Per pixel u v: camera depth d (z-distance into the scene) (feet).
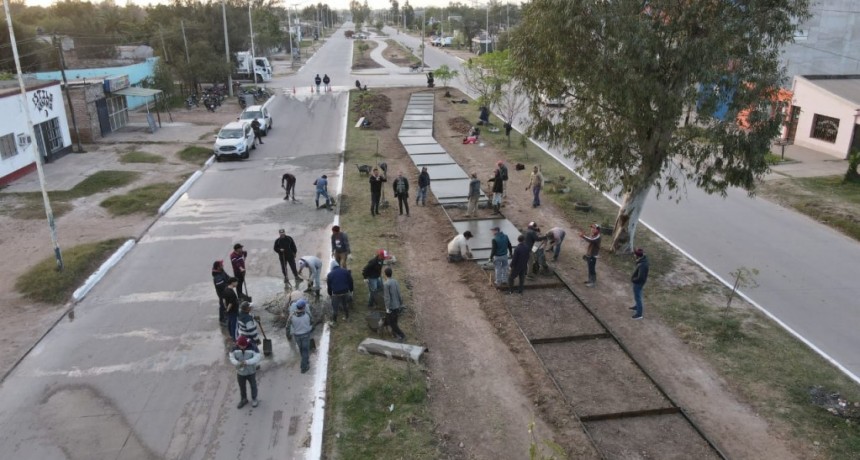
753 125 45.93
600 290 49.37
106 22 240.32
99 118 107.96
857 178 78.79
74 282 49.57
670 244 59.98
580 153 51.47
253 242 59.36
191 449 30.66
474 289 49.16
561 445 31.07
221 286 42.63
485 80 111.34
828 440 31.83
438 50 313.53
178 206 70.90
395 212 67.97
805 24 117.08
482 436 31.78
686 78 46.19
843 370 38.42
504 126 114.83
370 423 32.37
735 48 43.80
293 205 70.95
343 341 40.32
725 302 47.70
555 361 39.11
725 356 39.93
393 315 40.11
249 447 30.78
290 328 37.01
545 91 51.90
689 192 77.56
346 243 49.52
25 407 34.06
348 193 75.05
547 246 55.16
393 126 119.24
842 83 102.47
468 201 67.82
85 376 37.09
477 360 39.01
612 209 70.08
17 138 80.38
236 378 36.86
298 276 50.39
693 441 31.68
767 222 66.95
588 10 44.37
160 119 123.85
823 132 97.35
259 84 179.32
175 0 191.42
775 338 42.27
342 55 294.87
